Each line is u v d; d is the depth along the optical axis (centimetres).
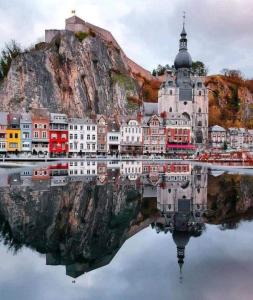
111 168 9300
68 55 19238
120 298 1848
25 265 2298
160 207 4175
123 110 19912
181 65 19338
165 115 17688
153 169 9200
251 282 2039
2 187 5247
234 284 2017
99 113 19462
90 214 3719
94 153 15612
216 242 2820
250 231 3156
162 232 3109
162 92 18912
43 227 3152
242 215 3794
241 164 11569
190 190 5466
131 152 16300
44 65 18388
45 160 11894
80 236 2934
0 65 19612
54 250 2580
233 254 2539
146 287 1975
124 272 2211
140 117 17600
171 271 2216
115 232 3077
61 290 1945
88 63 19888
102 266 2297
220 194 5116
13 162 10856
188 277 2122
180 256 2494
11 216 3478
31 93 17688
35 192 4881
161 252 2589
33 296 1866
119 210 3962
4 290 1939
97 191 5200
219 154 14612
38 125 14462
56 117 15088
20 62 17938
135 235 3005
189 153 16875
